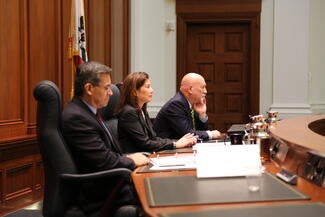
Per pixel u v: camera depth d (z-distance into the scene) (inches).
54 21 174.1
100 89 90.0
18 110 153.9
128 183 84.4
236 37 259.6
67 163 82.0
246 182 60.4
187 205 49.5
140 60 258.5
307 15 244.2
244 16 252.8
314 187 55.8
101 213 82.2
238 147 66.0
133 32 254.4
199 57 263.3
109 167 86.3
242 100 260.5
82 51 171.3
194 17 256.2
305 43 244.8
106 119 115.0
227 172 64.6
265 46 251.9
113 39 233.3
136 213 81.7
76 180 80.3
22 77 155.0
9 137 147.6
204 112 139.1
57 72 174.7
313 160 56.9
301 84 245.4
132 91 114.7
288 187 56.3
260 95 253.4
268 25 251.1
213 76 262.7
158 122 133.0
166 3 257.9
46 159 82.0
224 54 261.1
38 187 161.2
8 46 148.0
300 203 48.8
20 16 153.9
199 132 128.7
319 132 124.0
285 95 247.1
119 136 113.1
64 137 85.6
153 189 57.9
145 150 111.3
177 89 258.5
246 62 259.1
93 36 211.3
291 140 66.9
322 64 249.4
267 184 58.7
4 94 146.3
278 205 48.2
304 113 243.9
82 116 87.0
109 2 228.1
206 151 65.7
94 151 86.2
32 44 160.2
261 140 80.4
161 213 46.4
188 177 66.0
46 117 81.6
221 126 262.4
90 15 208.1
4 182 141.3
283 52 247.0
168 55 259.0
